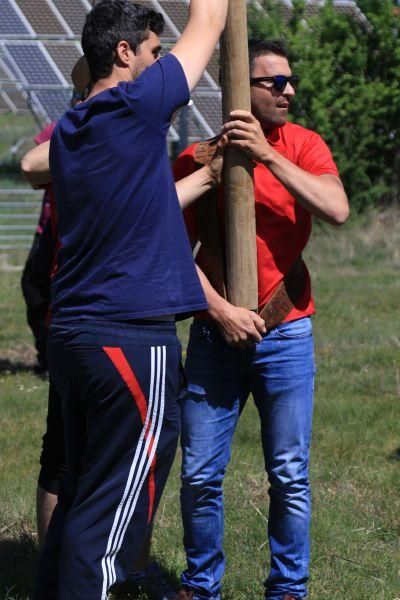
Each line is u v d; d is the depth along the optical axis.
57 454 11.47
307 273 10.81
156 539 13.60
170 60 8.60
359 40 50.34
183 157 10.74
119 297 8.46
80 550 8.45
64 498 9.20
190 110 50.09
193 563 10.95
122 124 8.41
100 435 8.60
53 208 11.13
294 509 10.59
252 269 10.15
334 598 11.77
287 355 10.42
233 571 12.52
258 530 13.76
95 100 8.53
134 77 8.98
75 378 8.70
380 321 29.75
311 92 49.19
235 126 9.77
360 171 49.38
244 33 9.77
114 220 8.45
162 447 8.69
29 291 24.08
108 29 8.82
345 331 28.19
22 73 54.41
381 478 16.05
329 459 17.12
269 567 12.74
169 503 14.95
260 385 10.57
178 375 8.85
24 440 18.67
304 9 50.94
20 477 16.39
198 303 8.80
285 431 10.47
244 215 10.02
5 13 56.34
